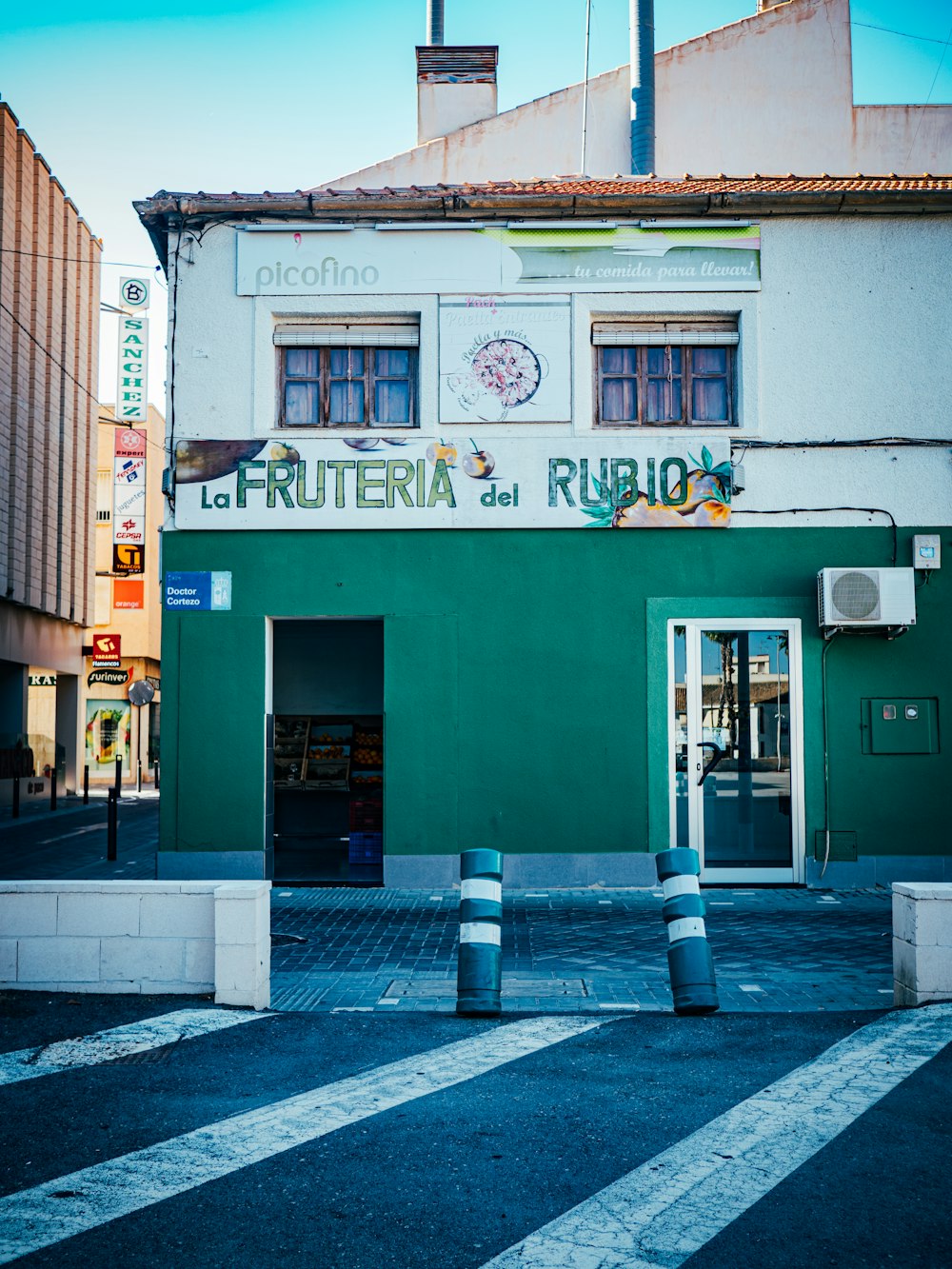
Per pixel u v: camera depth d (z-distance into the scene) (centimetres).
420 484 1159
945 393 1155
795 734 1148
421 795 1144
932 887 667
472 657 1152
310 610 1156
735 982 745
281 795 1235
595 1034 618
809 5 1855
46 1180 418
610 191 1153
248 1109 494
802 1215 382
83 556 3186
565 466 1155
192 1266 350
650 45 1817
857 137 1839
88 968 700
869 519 1151
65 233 2959
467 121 1883
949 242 1162
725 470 1150
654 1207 389
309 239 1171
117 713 3938
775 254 1163
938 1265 347
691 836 1144
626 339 1176
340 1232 372
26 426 2631
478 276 1163
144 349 1834
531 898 1091
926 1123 465
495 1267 347
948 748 1141
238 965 680
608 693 1148
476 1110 490
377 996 719
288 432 1164
